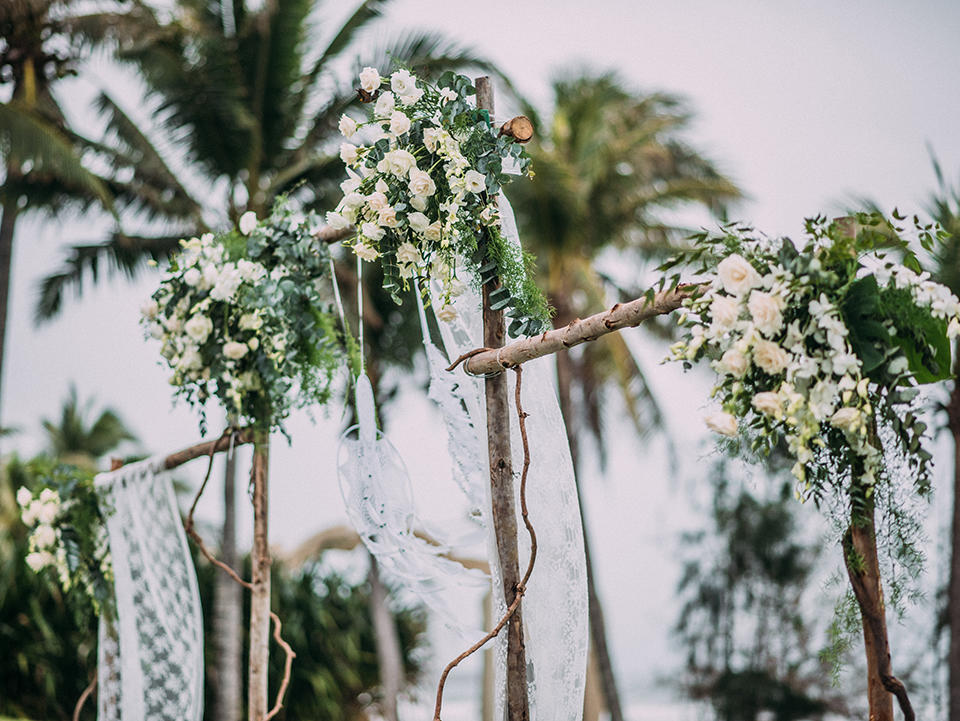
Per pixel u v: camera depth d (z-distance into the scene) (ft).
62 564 17.49
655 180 48.57
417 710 38.86
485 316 11.12
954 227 23.12
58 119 36.37
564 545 10.64
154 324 14.79
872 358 8.30
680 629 42.50
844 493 8.65
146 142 35.63
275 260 14.40
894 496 8.55
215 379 14.46
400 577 12.75
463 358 11.03
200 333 14.20
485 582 12.84
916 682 26.12
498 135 11.09
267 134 35.81
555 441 10.99
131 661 15.65
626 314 9.52
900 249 8.75
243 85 35.35
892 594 8.61
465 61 33.47
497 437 10.82
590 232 41.45
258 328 14.25
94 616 19.10
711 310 8.39
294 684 34.91
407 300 37.86
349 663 37.45
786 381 8.44
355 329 36.99
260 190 36.14
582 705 10.28
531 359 10.48
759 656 40.22
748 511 40.29
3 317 39.01
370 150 11.35
